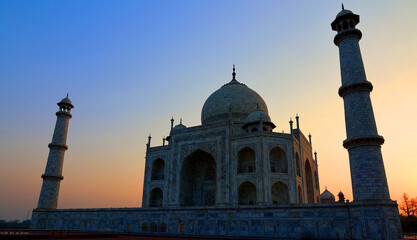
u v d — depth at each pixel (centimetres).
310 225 4794
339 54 5147
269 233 5125
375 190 4153
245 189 7031
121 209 6862
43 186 7956
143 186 7875
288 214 5047
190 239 4681
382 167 4284
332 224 4594
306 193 7356
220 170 6912
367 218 4116
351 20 5125
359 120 4512
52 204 7894
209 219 5769
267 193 6259
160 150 8038
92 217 7194
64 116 8675
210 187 7712
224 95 8975
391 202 4106
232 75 10269
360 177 4303
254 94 9181
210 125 7475
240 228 5412
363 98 4612
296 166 7156
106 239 4509
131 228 6575
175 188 7344
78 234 5047
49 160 8194
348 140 4503
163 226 6216
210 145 7275
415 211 11019
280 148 6869
